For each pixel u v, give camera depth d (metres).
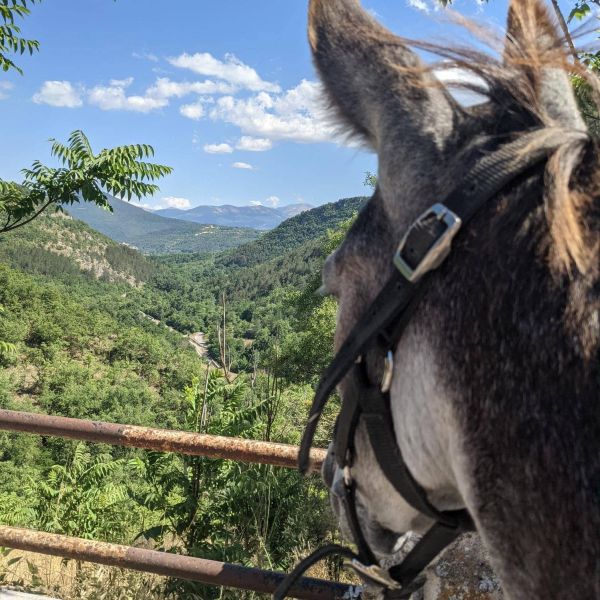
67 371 75.19
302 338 18.44
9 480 30.84
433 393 0.95
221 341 11.95
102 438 2.90
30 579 4.28
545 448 0.83
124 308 152.62
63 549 2.96
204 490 5.32
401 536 1.39
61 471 6.71
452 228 0.90
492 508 0.88
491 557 0.90
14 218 9.16
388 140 1.04
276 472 5.06
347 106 1.11
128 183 8.74
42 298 94.69
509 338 0.88
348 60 1.10
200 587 3.90
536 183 0.92
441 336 0.94
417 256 0.93
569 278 0.86
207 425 6.09
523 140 0.93
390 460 1.06
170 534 5.91
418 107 1.04
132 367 88.25
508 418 0.86
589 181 0.91
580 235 0.86
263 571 2.68
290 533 4.50
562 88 1.08
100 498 6.29
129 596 3.51
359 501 1.37
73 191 8.77
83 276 188.62
